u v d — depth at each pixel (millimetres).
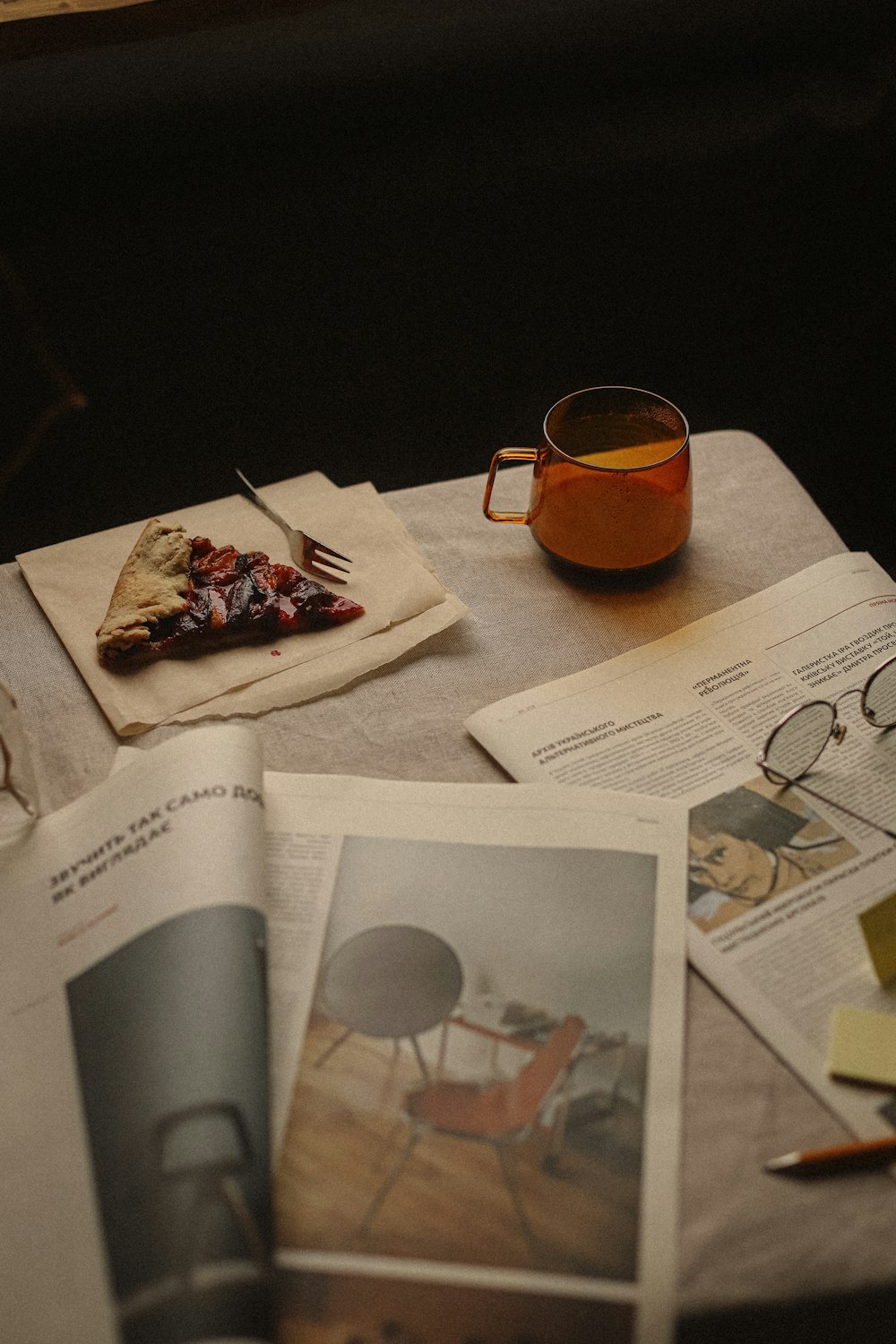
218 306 1705
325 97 1589
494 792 635
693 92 1742
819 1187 480
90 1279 445
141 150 1536
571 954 557
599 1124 496
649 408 784
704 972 555
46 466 1663
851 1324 458
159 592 749
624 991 543
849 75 1753
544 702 705
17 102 1479
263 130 1584
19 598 785
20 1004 535
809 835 617
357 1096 504
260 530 825
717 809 631
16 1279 450
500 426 1755
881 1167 487
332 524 833
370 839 611
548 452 765
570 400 779
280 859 600
